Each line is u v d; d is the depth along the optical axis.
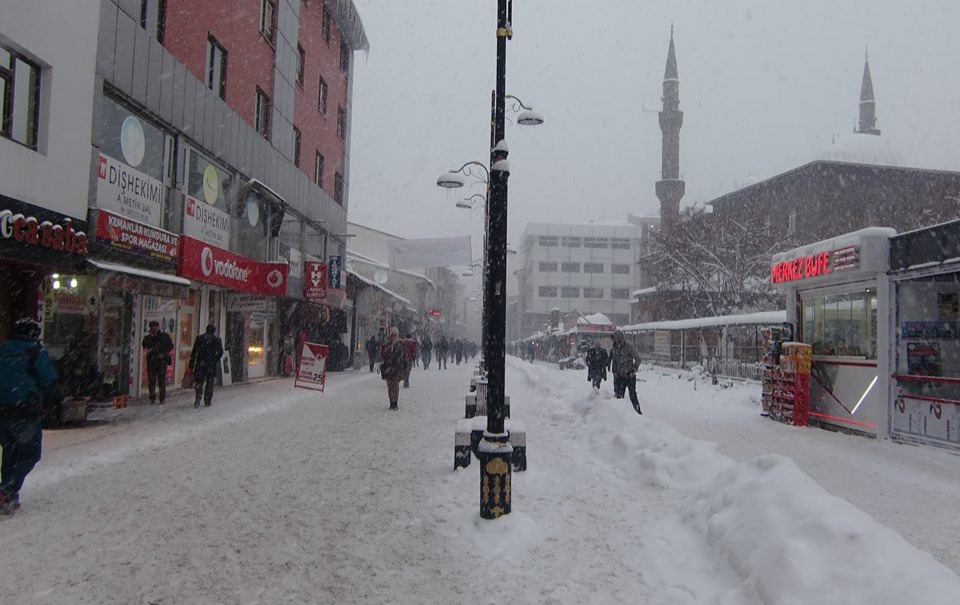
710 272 44.22
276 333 25.08
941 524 6.01
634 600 4.05
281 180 23.61
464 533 5.35
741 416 14.70
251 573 4.55
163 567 4.64
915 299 11.14
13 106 10.47
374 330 41.19
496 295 5.92
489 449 5.65
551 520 5.71
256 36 21.06
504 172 6.25
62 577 4.44
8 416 5.87
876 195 54.78
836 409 12.59
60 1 11.31
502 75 6.66
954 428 9.78
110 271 11.62
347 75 33.50
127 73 13.52
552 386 17.80
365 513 5.98
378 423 12.29
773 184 60.16
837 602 3.41
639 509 6.09
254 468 8.03
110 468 8.02
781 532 4.11
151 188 14.78
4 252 9.56
